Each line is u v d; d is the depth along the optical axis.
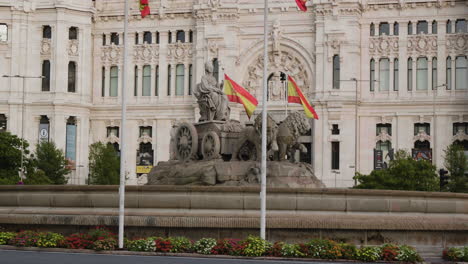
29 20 110.44
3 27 110.25
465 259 40.09
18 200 45.16
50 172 97.75
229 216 42.06
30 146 108.88
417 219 42.91
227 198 42.84
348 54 103.69
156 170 52.34
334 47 103.94
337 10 103.75
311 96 105.50
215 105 50.78
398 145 104.12
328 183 102.62
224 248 40.25
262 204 41.16
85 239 41.66
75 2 110.81
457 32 103.38
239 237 41.84
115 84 114.44
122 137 43.28
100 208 44.00
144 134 113.44
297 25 106.25
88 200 44.19
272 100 106.81
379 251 39.50
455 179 89.62
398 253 39.41
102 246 40.97
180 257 39.31
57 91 109.12
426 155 102.69
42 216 43.72
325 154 103.25
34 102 109.06
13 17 109.75
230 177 47.62
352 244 41.56
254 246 39.94
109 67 114.38
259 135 48.19
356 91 101.50
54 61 109.50
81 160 110.62
